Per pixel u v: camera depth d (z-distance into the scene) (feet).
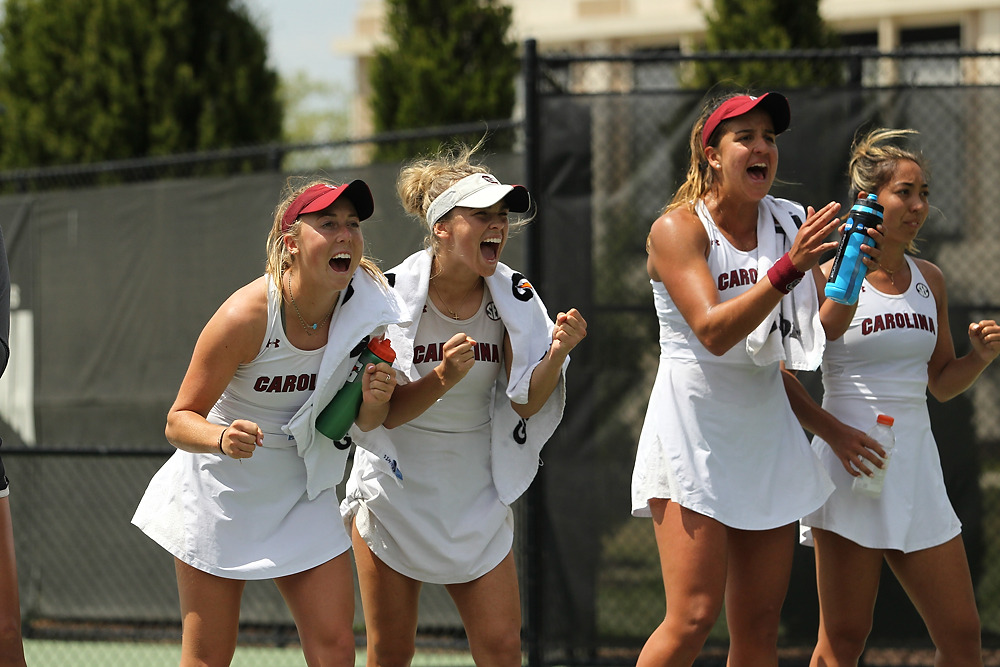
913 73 67.15
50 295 77.92
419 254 41.42
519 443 42.06
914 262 46.11
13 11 110.83
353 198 37.58
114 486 75.05
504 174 64.75
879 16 184.65
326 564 38.65
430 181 41.42
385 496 41.57
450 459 41.47
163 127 106.93
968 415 58.54
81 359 76.84
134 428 75.15
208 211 74.18
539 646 59.21
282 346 38.06
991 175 59.52
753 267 41.60
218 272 73.87
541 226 61.21
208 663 38.68
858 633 44.68
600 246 61.21
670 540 41.22
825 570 44.83
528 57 61.05
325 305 38.50
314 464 39.14
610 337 60.85
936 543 43.60
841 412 44.68
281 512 38.99
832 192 59.93
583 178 61.52
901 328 44.06
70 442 76.48
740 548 42.22
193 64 112.47
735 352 41.09
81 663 70.69
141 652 72.95
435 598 67.51
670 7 198.90
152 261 75.56
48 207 78.28
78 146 106.73
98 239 76.95
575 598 60.34
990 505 58.13
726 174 41.04
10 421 77.71
